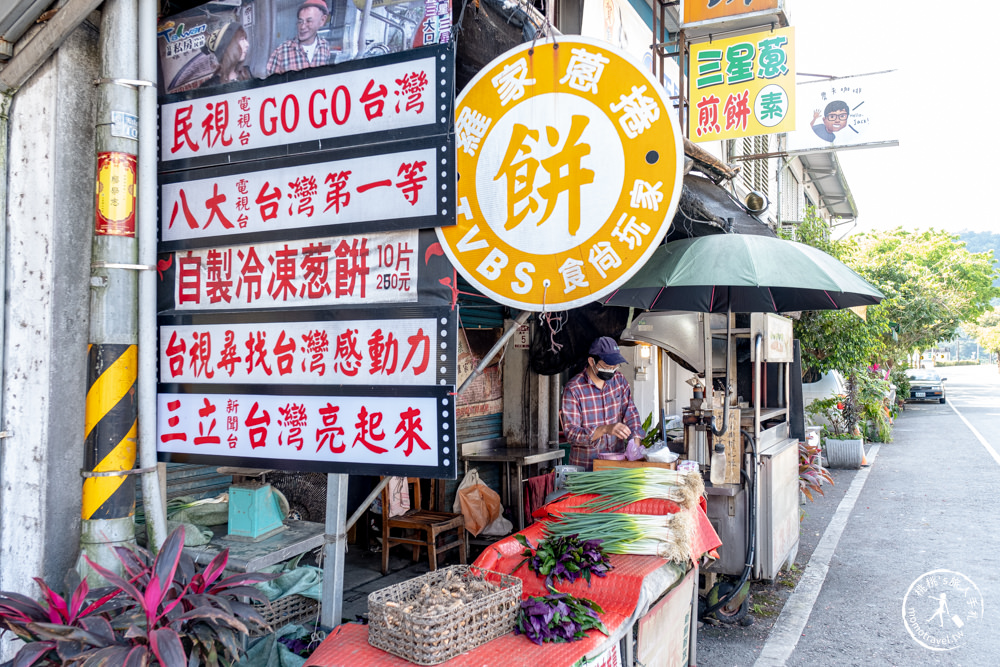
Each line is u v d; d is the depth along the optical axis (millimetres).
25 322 2963
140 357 2930
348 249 2764
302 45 2848
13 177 2961
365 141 2734
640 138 2631
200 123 3021
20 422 2947
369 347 2701
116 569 2826
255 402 2869
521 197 2752
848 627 4809
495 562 3090
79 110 3092
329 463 2742
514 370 6926
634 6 8070
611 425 4258
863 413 14320
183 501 3693
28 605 2330
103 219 2881
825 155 16656
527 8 3049
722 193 4961
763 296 4918
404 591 2605
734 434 4703
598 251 2678
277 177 2875
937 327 24250
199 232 3002
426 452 2617
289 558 3320
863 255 23219
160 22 3109
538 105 2738
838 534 7258
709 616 4848
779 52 6945
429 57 2650
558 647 2412
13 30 2877
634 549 3170
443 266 2639
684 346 5418
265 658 2951
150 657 2193
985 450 13484
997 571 6004
